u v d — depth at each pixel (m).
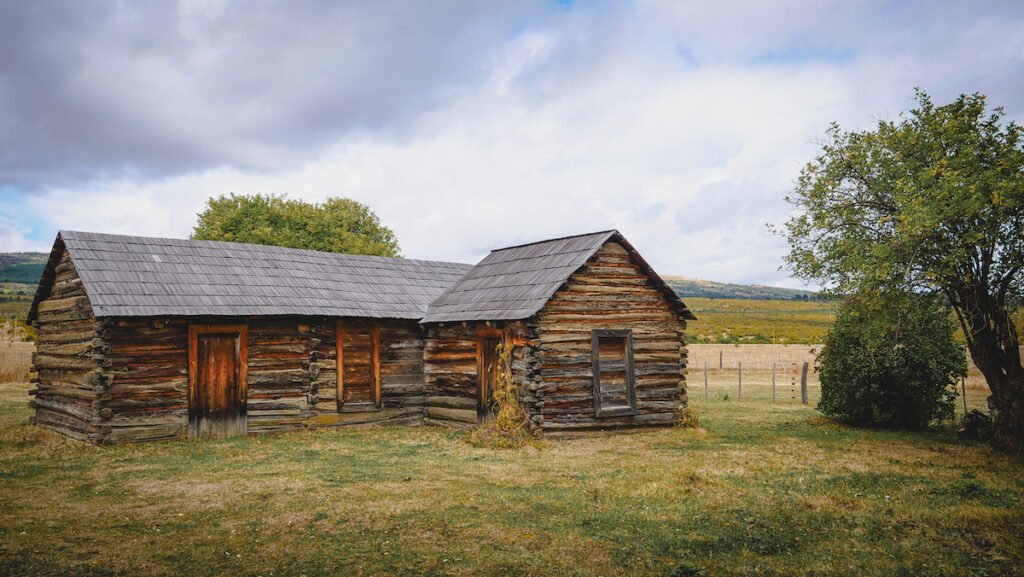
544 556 7.88
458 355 20.33
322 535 8.69
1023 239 13.34
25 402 24.08
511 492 11.10
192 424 17.28
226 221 46.62
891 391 19.03
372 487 11.49
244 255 21.16
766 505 10.18
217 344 17.91
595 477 12.37
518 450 15.52
